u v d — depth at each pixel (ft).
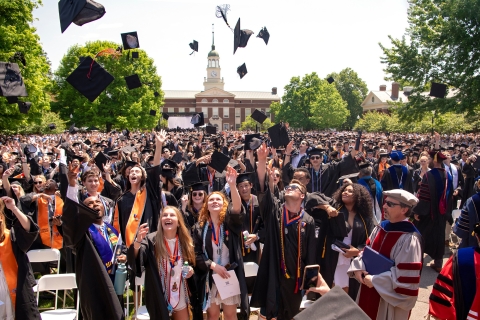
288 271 12.69
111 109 122.31
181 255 12.19
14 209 12.51
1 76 17.88
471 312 8.80
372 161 38.63
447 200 19.81
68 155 29.40
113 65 119.75
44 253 16.67
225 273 12.26
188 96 298.97
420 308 15.76
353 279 13.42
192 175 20.98
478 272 8.92
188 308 12.26
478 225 9.22
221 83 309.63
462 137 81.76
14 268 12.58
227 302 12.35
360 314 5.99
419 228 20.31
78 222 11.37
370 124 144.66
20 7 66.03
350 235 13.82
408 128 119.75
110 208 16.02
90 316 11.61
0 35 62.34
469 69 63.31
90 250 11.66
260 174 13.05
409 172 26.43
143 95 127.65
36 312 12.64
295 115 189.47
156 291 11.57
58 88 133.18
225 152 41.70
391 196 10.67
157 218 15.93
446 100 66.59
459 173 28.27
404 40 69.72
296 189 12.74
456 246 23.07
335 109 173.99
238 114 291.38
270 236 12.91
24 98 69.41
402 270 10.16
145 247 11.60
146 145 56.29
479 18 60.03
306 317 5.99
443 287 9.46
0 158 34.14
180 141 68.54
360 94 236.43
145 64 130.93
